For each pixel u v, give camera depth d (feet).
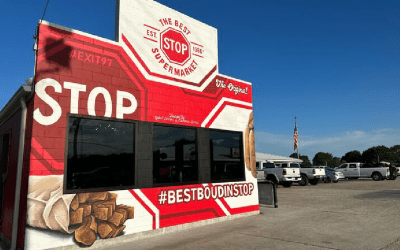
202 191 28.14
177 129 27.25
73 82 20.84
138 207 23.13
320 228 25.20
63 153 19.72
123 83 23.63
